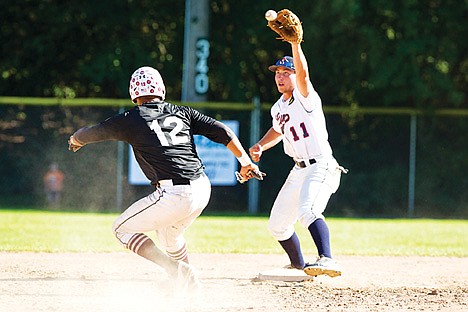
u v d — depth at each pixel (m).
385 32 63.22
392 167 59.94
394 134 59.97
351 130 60.16
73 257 29.05
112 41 68.31
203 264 27.83
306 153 22.38
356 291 21.72
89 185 57.97
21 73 69.00
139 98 19.73
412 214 59.47
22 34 68.44
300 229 44.44
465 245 36.78
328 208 59.94
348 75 64.06
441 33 63.66
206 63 64.25
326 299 20.34
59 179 58.25
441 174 59.72
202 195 19.17
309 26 63.31
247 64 68.31
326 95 65.75
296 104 22.19
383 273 26.23
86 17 67.50
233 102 67.69
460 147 59.81
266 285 22.58
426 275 25.88
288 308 18.89
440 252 33.12
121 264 27.06
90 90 69.69
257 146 23.92
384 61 62.19
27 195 59.38
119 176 57.38
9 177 59.44
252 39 67.62
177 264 19.38
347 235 40.72
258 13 66.25
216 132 19.70
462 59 65.94
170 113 19.41
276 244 35.19
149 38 69.06
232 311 18.23
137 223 19.20
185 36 65.00
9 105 59.44
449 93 62.97
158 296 20.38
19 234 37.53
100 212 55.94
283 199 23.47
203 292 21.17
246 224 45.12
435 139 59.88
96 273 24.64
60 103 59.19
